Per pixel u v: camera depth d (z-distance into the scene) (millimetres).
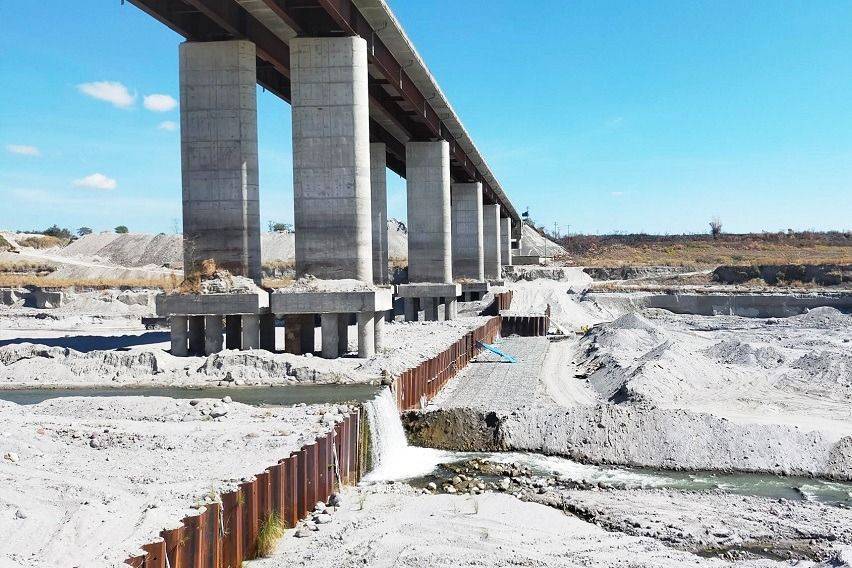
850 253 181500
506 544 19859
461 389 43250
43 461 21234
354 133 41938
